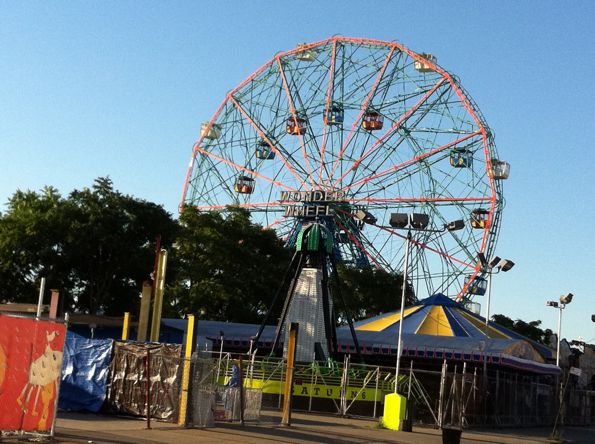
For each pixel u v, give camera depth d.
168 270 71.12
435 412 43.44
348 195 100.31
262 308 81.94
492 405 46.75
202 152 111.81
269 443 24.53
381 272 94.81
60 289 65.94
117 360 29.30
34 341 19.77
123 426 25.42
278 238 86.94
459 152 96.44
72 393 29.33
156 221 70.19
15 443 18.95
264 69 110.06
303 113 105.38
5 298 66.50
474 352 51.19
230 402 31.45
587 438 46.09
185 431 25.77
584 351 73.62
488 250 94.31
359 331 57.41
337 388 42.88
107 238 65.88
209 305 76.88
